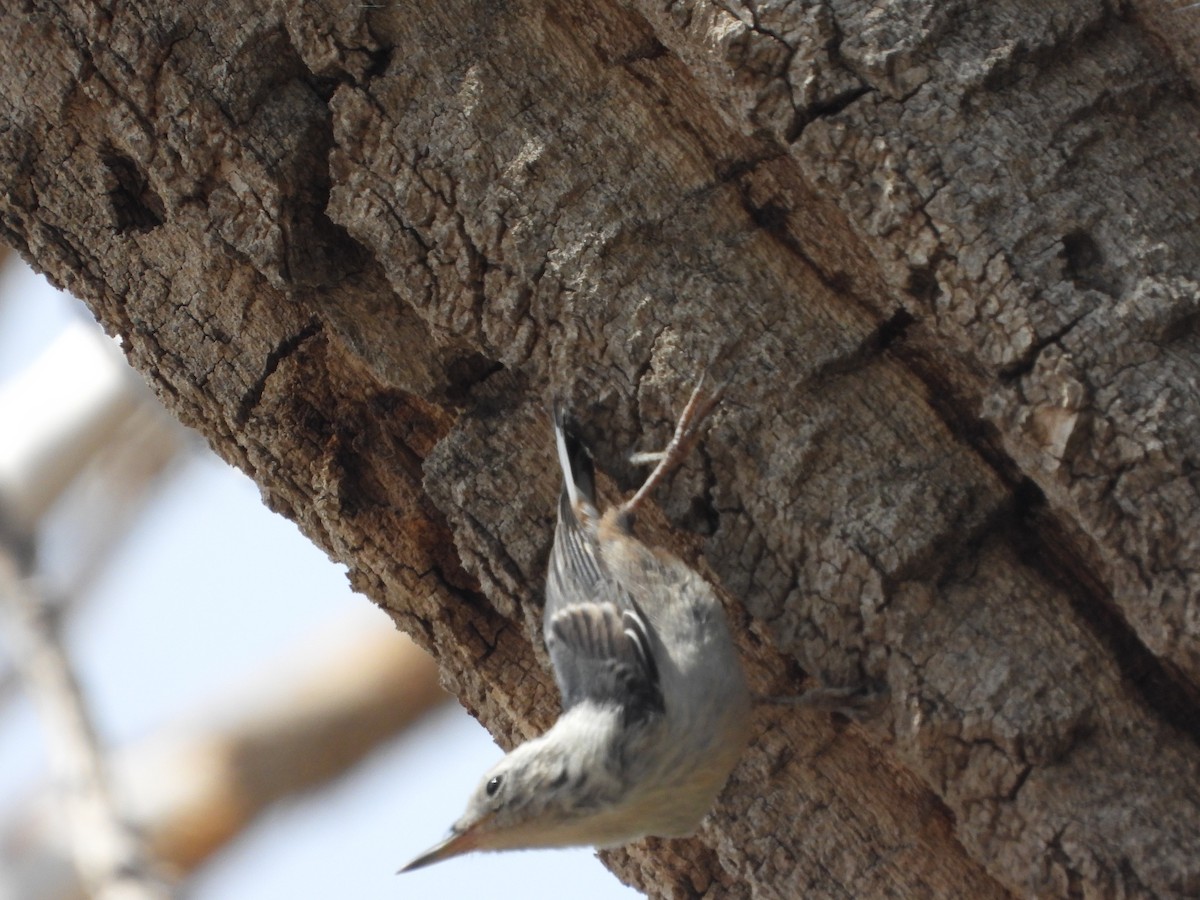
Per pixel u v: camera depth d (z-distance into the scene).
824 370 8.89
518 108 9.31
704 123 9.21
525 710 10.42
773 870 9.34
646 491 9.21
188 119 9.79
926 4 8.40
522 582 9.87
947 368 8.91
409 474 10.50
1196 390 7.95
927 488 8.70
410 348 10.05
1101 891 8.17
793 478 8.81
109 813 13.26
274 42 9.66
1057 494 8.21
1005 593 8.68
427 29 9.45
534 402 9.94
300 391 10.58
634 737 8.82
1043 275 8.12
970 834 8.63
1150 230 8.19
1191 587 7.90
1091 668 8.47
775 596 9.07
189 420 10.98
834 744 9.40
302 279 9.98
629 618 9.04
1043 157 8.27
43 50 10.05
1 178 10.61
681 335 8.98
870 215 8.38
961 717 8.52
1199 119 8.59
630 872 10.40
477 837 9.05
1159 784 8.26
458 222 9.36
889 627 8.70
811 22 8.33
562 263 9.13
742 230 9.15
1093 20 8.53
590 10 9.41
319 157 9.87
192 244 10.34
